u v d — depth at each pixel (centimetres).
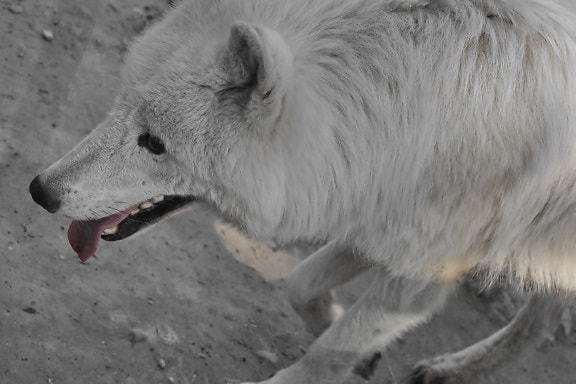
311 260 666
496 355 713
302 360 648
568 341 884
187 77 513
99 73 876
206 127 516
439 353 816
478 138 518
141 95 524
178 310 723
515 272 627
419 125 519
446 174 530
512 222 556
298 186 538
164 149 529
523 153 527
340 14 516
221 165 524
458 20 521
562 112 523
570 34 530
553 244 581
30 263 693
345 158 530
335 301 799
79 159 541
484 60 516
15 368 624
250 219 553
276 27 517
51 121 809
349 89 516
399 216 550
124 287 714
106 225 565
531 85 517
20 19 882
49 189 541
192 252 773
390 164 531
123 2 958
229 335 731
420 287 602
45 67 852
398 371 781
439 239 559
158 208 577
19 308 660
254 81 494
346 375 656
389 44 514
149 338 688
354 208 553
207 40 519
